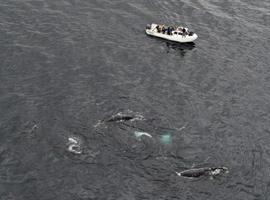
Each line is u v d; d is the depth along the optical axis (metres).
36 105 87.88
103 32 111.44
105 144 81.38
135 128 84.94
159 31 112.56
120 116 86.00
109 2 123.44
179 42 112.06
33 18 112.50
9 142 80.38
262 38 118.50
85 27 112.12
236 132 88.19
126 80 97.06
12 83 92.38
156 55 106.62
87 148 80.38
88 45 106.06
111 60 102.44
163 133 85.06
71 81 94.69
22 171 75.75
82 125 84.44
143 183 76.00
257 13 129.50
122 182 75.81
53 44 104.69
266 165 81.81
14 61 98.06
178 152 81.75
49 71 96.62
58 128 83.44
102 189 74.50
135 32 113.62
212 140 85.50
